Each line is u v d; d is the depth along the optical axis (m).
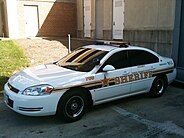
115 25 16.17
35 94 5.02
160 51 11.17
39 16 21.78
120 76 6.19
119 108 6.34
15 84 5.42
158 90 7.27
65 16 22.84
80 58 6.41
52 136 4.82
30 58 12.36
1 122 5.46
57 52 13.94
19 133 4.95
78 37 22.20
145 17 11.95
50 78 5.40
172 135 4.88
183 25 9.58
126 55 6.48
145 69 6.78
